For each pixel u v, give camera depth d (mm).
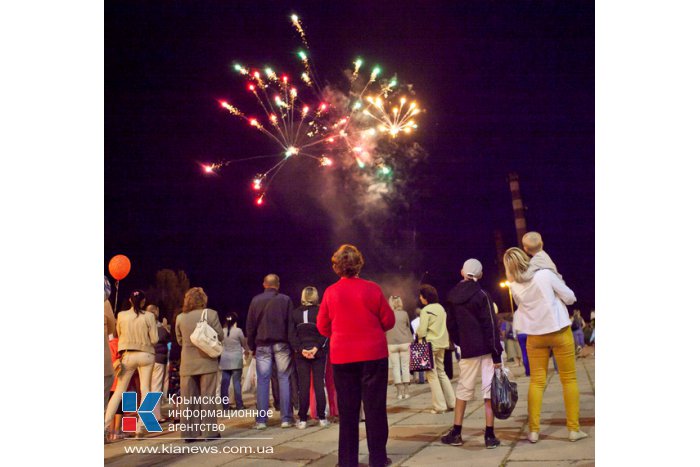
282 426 7219
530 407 5434
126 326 6988
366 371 4852
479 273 5688
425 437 6055
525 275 5426
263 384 7336
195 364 6660
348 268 5094
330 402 7715
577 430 5324
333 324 4996
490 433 5348
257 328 7391
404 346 9672
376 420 4816
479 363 5520
